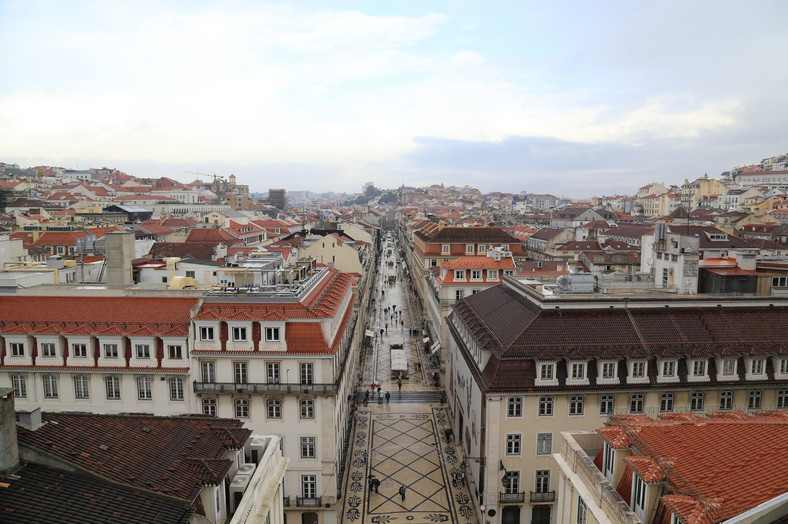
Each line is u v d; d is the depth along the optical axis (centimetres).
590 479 2798
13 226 14250
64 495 2166
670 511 2195
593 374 5000
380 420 7794
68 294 5653
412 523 5334
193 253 10912
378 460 6600
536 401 4966
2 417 2162
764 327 5278
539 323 5244
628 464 2531
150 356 5275
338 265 11344
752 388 5050
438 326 9725
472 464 5769
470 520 5406
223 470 2658
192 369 5234
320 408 5222
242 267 6656
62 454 2347
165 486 2428
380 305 16025
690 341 5128
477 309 6750
